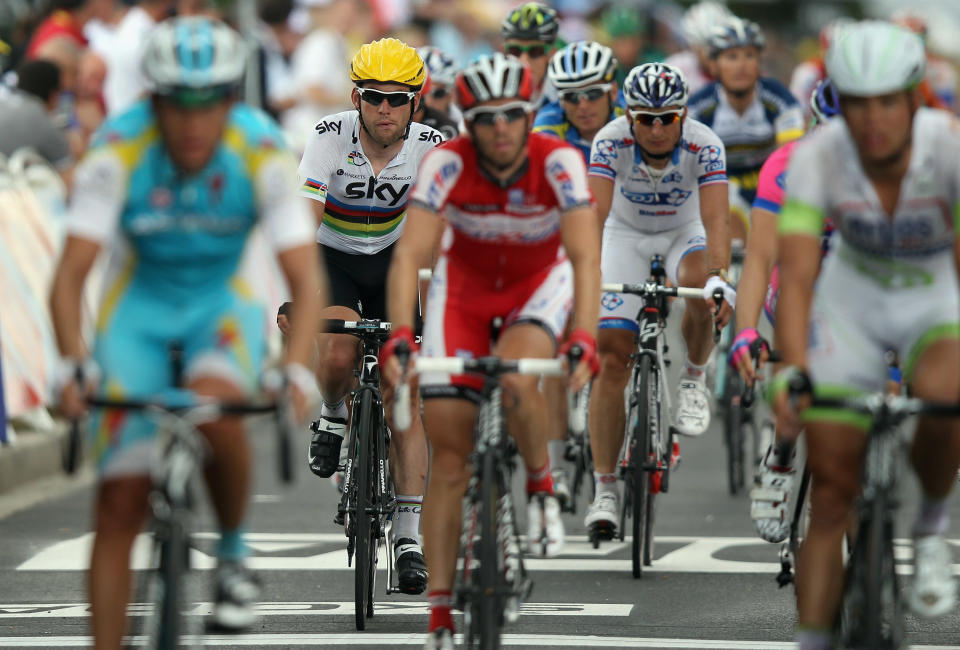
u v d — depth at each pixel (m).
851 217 14.27
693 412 25.19
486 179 16.06
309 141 22.33
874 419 13.41
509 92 15.40
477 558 15.14
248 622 14.10
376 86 21.55
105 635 13.72
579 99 26.67
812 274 14.20
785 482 19.00
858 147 13.95
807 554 14.28
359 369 21.98
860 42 13.37
